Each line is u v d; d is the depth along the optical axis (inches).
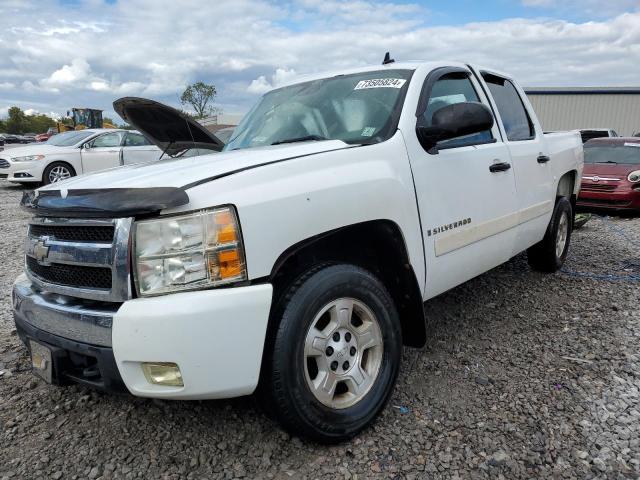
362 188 102.3
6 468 94.9
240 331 83.7
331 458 96.1
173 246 82.4
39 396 120.6
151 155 567.8
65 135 568.7
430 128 118.8
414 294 114.7
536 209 171.9
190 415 111.2
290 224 90.6
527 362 132.4
